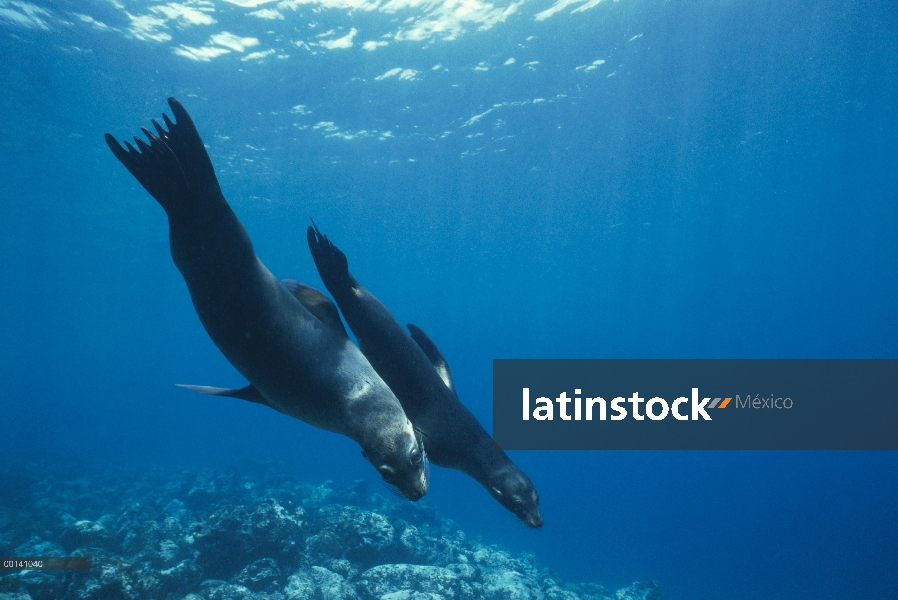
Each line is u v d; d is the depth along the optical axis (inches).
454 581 412.2
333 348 81.0
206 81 800.3
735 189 1347.2
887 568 1218.0
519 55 815.7
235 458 1556.3
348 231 1545.3
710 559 1277.1
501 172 1221.1
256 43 733.3
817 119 1041.5
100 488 875.4
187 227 69.2
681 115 1008.2
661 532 1600.6
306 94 862.5
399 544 475.8
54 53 722.8
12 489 783.7
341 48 763.4
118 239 1539.1
